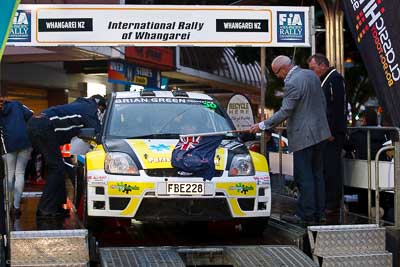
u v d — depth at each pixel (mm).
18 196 10352
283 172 12961
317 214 9195
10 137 10266
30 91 26172
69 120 9805
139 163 8328
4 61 22844
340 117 10266
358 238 8148
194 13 11406
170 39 11422
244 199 8445
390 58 9047
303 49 19438
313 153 9227
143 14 11352
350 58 19719
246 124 18500
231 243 8727
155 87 27547
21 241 7414
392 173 9477
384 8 9102
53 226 8469
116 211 8242
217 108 10281
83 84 28500
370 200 9680
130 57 23438
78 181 10836
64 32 11289
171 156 8359
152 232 9750
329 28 12102
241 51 21219
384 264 8062
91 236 7980
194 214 8250
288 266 7305
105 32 11328
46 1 20109
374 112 12312
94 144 9992
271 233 9359
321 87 9359
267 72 21156
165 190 8148
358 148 10898
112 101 10148
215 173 8367
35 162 20953
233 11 11484
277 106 21250
